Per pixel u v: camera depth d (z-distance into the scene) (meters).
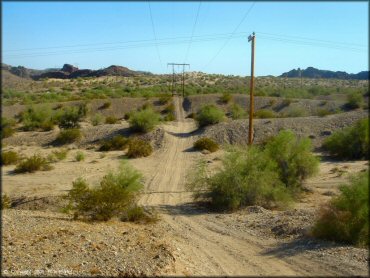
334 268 9.98
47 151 47.03
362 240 12.13
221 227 16.23
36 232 12.89
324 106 69.12
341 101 69.06
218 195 20.92
